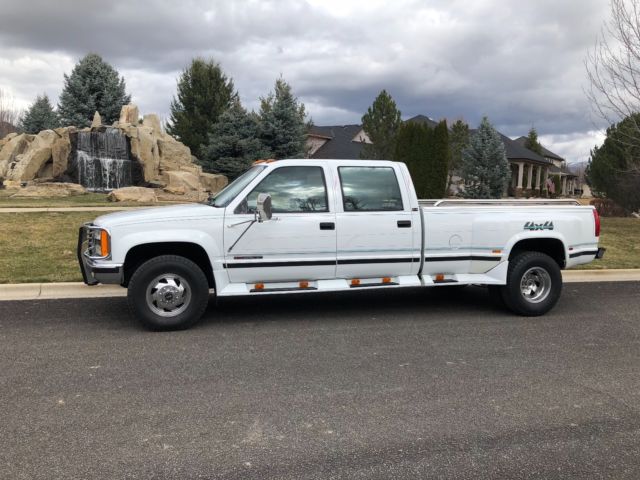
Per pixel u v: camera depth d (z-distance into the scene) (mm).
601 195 25484
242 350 5383
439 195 23828
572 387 4520
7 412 3895
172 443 3465
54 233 11602
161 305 5977
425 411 3996
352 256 6398
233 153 27203
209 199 6793
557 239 7066
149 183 24922
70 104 34781
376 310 7199
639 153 19828
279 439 3537
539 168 46219
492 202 7293
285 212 6188
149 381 4520
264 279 6234
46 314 6664
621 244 13461
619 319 6875
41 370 4746
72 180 23969
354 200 6438
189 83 35000
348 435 3604
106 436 3547
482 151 27906
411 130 24328
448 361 5137
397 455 3350
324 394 4289
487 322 6645
